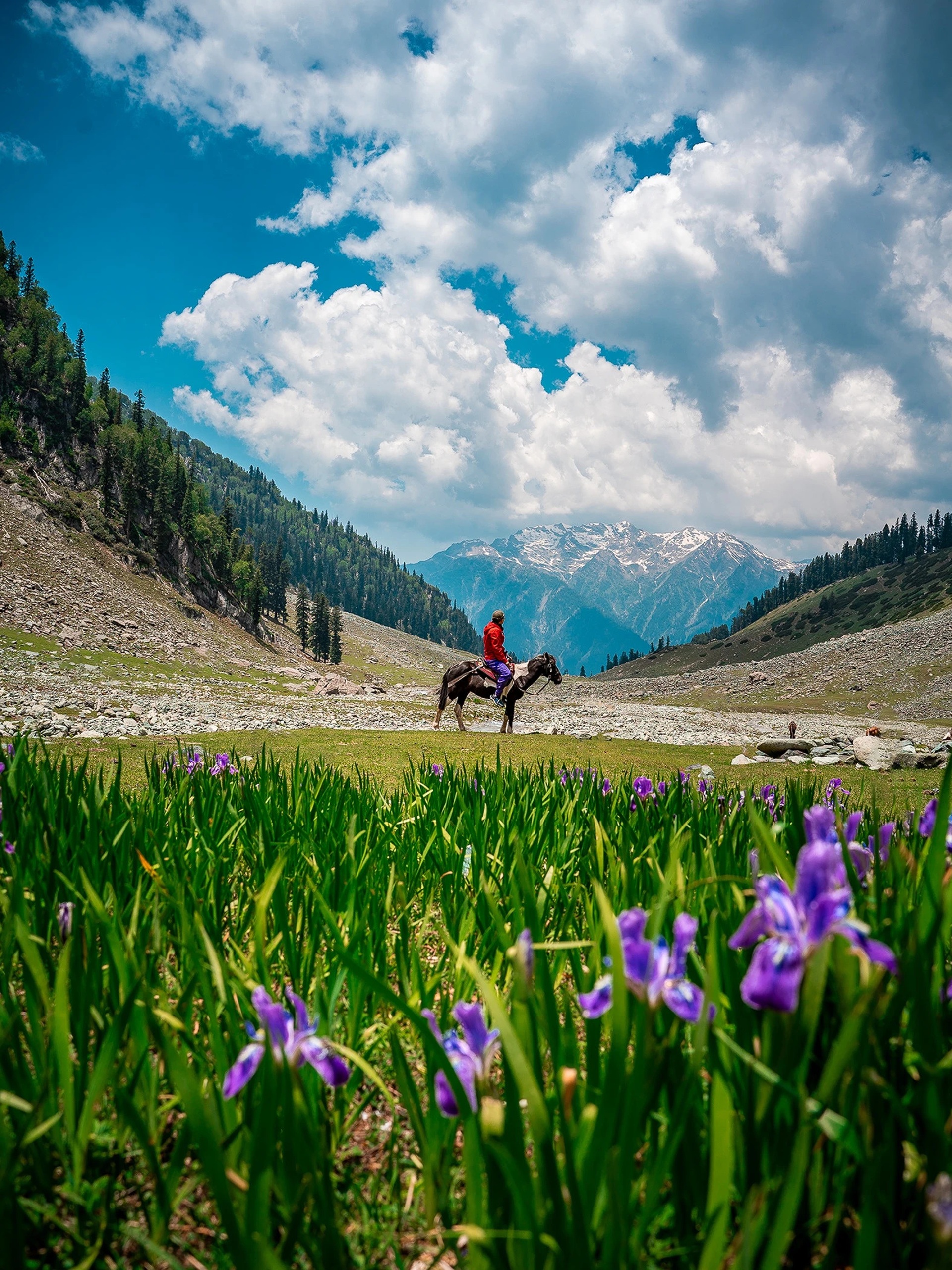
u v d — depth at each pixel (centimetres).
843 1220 176
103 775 510
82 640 6562
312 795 576
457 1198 201
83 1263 175
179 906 275
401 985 267
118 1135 217
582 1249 133
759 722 5691
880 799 1081
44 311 15300
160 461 13738
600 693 13200
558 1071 182
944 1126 153
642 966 140
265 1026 155
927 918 196
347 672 14375
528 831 473
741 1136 171
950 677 9281
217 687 5269
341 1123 226
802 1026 134
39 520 10388
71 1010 221
